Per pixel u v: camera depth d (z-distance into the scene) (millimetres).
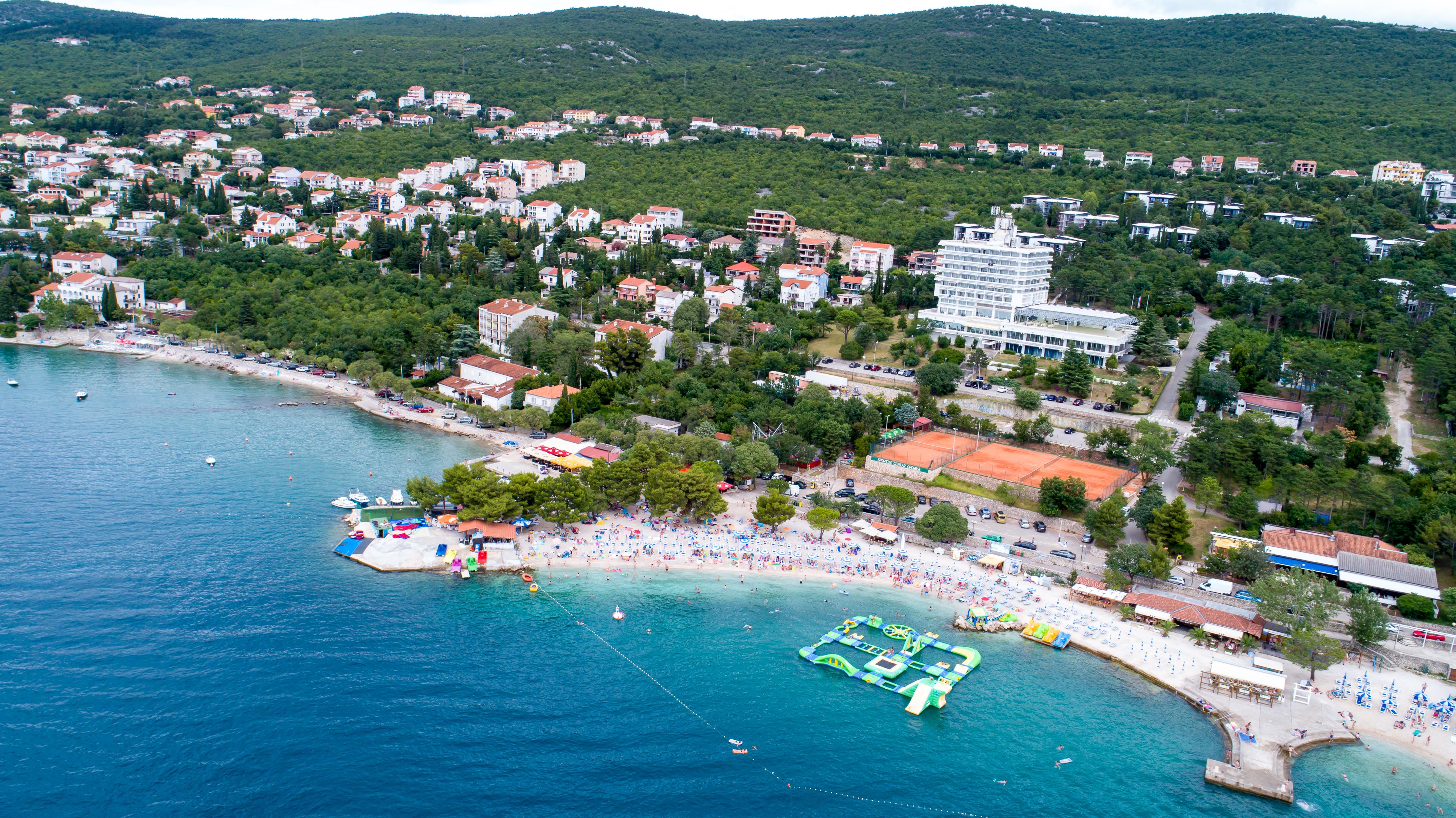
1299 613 175750
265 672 162500
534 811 135750
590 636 180750
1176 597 195000
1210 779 146500
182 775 137625
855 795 143000
